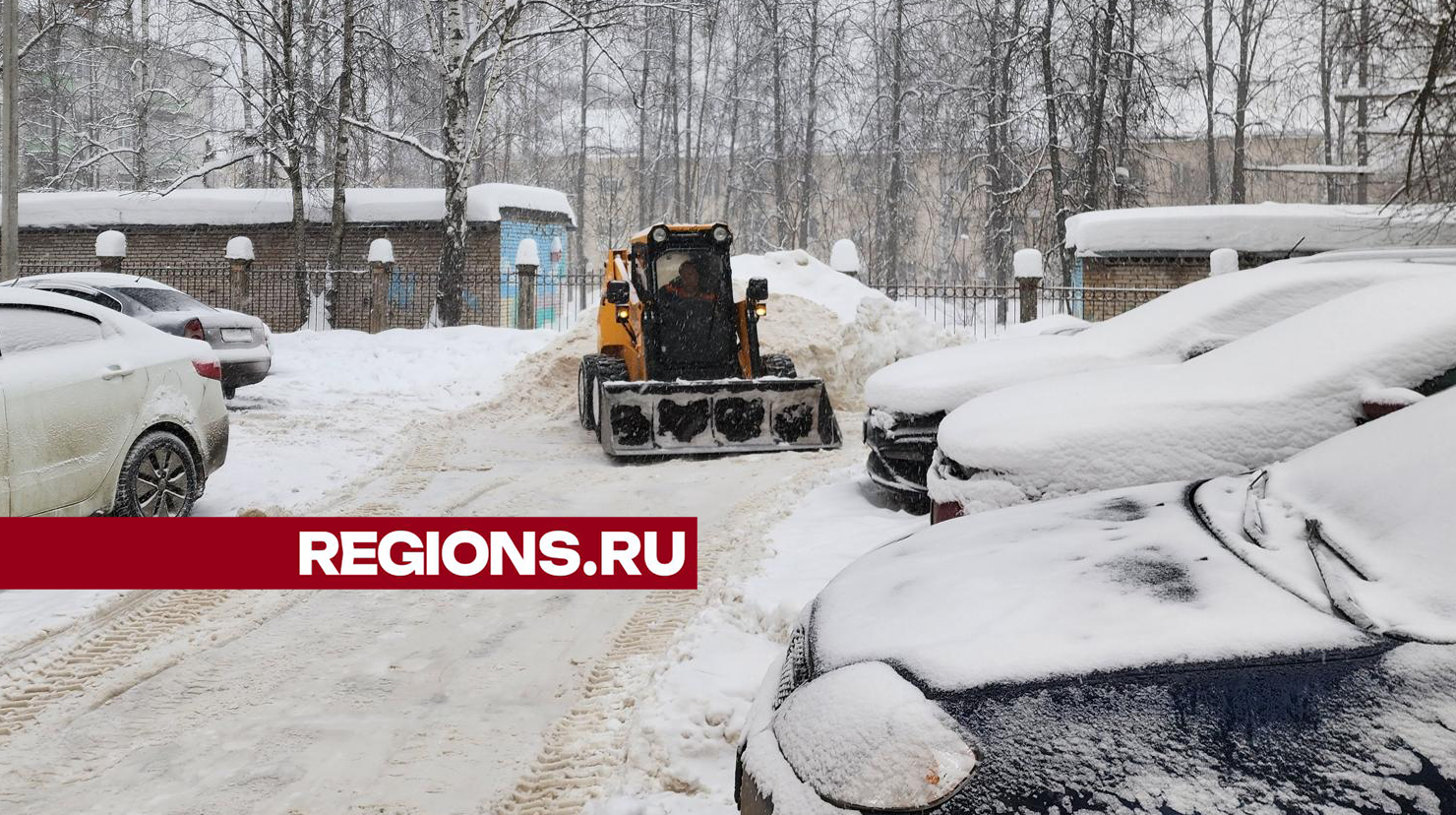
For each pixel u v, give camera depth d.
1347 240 21.88
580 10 23.23
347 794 4.02
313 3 25.02
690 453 11.20
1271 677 2.20
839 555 6.85
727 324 12.07
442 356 17.80
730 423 11.40
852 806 2.15
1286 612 2.45
